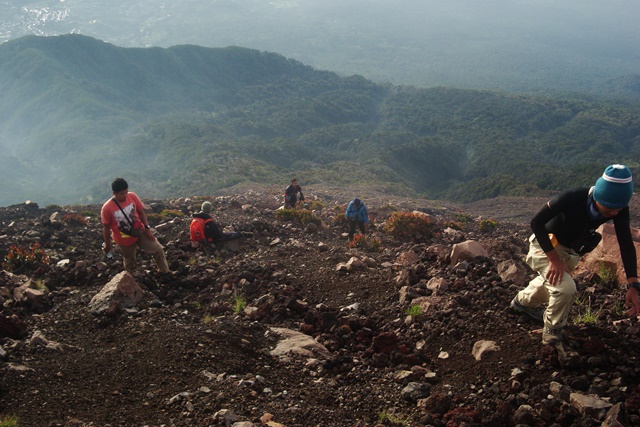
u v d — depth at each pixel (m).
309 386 4.57
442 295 6.01
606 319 4.95
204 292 7.60
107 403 4.12
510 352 4.47
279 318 6.29
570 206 3.93
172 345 5.06
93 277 7.87
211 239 10.64
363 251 11.35
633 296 3.85
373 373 4.75
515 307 5.09
